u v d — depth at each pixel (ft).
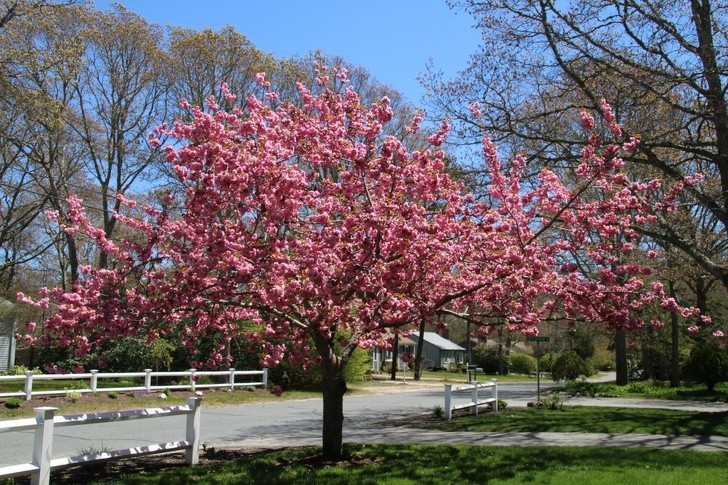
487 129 48.42
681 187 35.14
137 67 90.74
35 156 87.35
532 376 173.47
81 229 26.58
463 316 28.84
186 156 23.84
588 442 37.32
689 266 55.11
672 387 89.92
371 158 26.53
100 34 84.58
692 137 50.01
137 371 73.77
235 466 28.04
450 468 27.68
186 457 29.35
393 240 24.35
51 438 22.39
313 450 32.42
